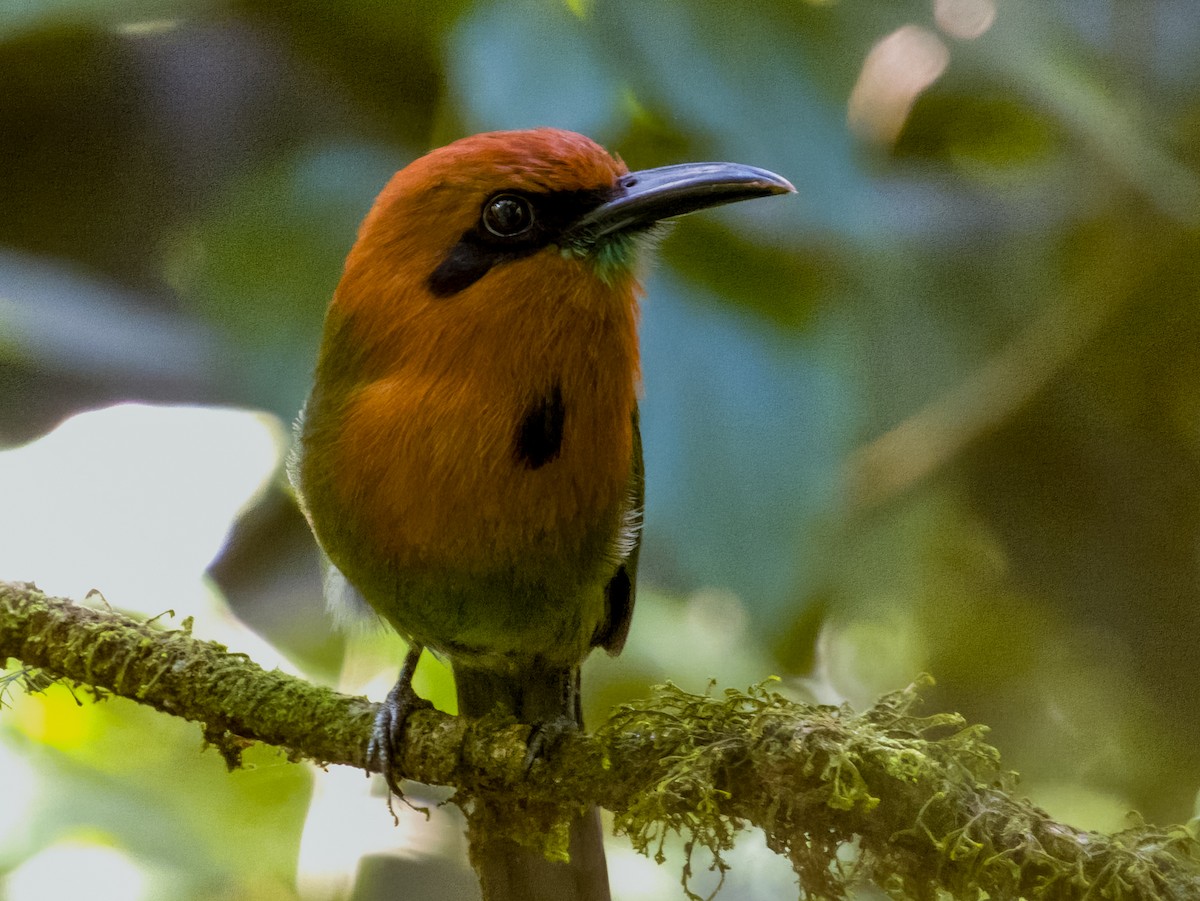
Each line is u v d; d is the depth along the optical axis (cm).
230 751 840
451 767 824
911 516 1319
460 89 1012
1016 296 1234
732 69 1051
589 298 835
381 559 863
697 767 711
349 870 1153
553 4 1023
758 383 995
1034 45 1148
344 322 863
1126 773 1376
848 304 1070
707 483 977
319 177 1120
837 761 677
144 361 1099
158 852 1069
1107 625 1375
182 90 1192
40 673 859
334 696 851
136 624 848
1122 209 1235
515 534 848
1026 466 1340
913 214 1210
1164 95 1198
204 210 1173
